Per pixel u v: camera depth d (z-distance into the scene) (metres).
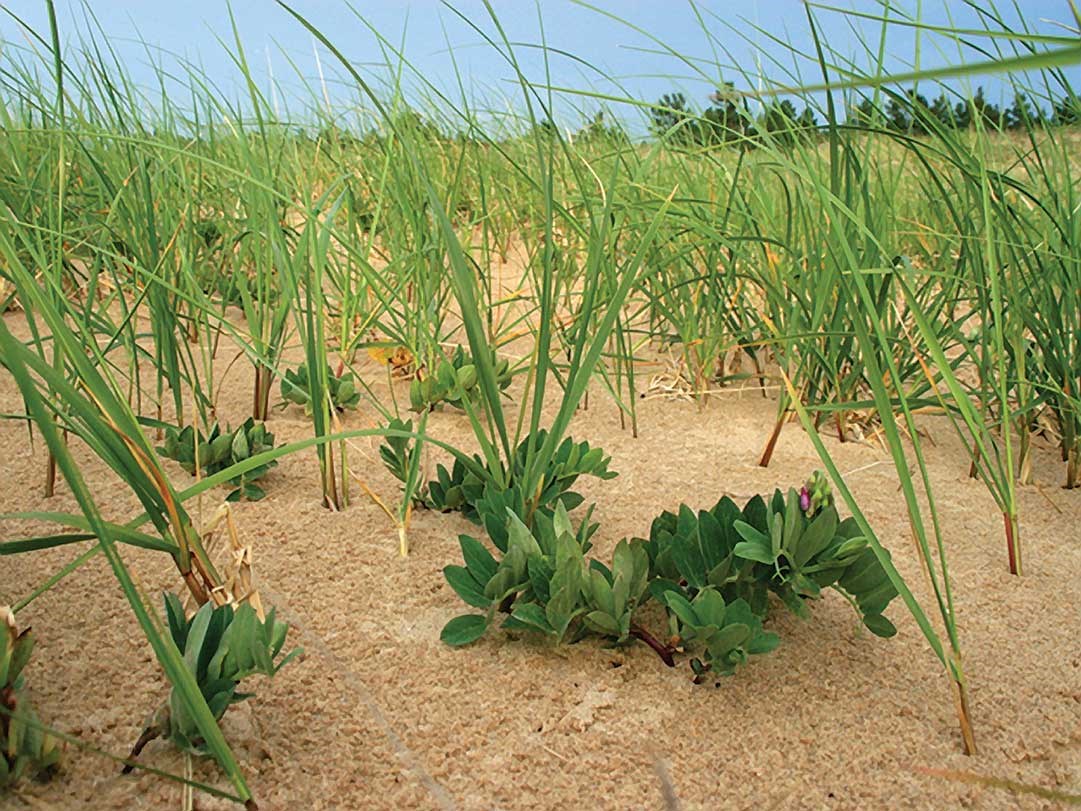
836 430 2.87
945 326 2.78
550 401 3.11
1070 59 0.53
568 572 1.58
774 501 1.78
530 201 3.54
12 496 2.20
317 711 1.48
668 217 2.62
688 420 2.95
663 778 1.38
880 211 2.68
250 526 2.11
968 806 1.35
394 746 1.42
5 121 2.60
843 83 0.63
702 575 1.71
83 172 3.41
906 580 1.97
